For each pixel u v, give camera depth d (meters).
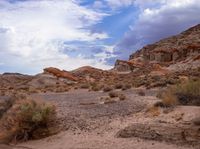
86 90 51.69
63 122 21.86
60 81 75.12
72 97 37.50
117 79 74.06
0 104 26.31
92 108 26.72
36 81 74.00
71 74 84.56
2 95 46.41
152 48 124.94
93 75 88.38
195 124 17.22
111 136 18.19
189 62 84.88
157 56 107.31
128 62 103.56
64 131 20.17
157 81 47.66
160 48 113.44
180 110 20.42
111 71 102.69
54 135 19.73
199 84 24.84
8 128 20.75
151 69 85.94
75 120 22.27
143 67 97.94
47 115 20.73
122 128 19.20
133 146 16.16
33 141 19.27
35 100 23.30
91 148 16.55
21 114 20.25
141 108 24.50
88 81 74.81
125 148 16.03
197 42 106.06
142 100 29.03
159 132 17.11
